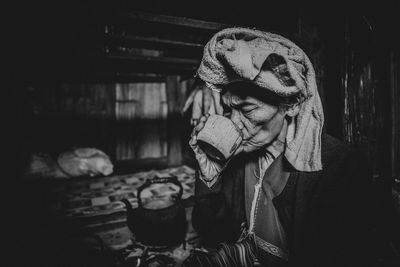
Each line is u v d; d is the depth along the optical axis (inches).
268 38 45.1
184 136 239.0
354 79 66.7
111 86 223.5
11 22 69.8
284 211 53.7
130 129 232.5
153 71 133.6
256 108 46.0
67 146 213.0
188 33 79.0
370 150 68.6
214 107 53.7
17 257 75.7
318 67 70.4
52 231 88.0
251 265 54.6
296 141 46.2
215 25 73.9
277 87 41.9
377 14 64.7
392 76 63.5
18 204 117.5
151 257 94.3
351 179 50.3
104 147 224.1
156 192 167.9
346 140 66.0
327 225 51.0
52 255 77.7
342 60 66.5
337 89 67.7
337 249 49.9
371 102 68.4
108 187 180.1
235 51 38.8
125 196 160.6
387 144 65.9
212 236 65.1
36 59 96.5
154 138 240.4
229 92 47.8
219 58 41.5
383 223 65.9
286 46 45.7
